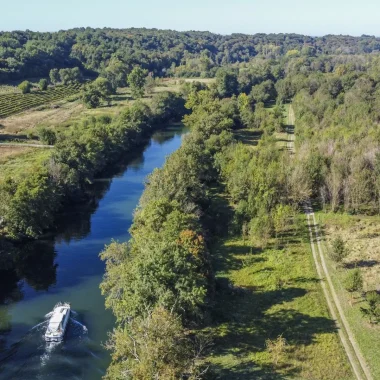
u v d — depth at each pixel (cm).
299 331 5594
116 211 10700
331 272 7006
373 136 11156
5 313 6694
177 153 11169
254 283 6825
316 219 9050
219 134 14625
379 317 5619
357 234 8262
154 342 4128
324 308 6078
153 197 8600
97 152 12925
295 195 9262
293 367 4953
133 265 5544
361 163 9500
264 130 16075
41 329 6284
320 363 5006
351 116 14100
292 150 13675
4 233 8750
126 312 5172
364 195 9050
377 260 7225
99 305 6850
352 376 4803
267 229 8031
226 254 7812
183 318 5216
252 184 9356
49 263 8244
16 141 15750
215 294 6425
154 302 5088
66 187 11056
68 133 15662
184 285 5153
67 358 5644
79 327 6253
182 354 4356
